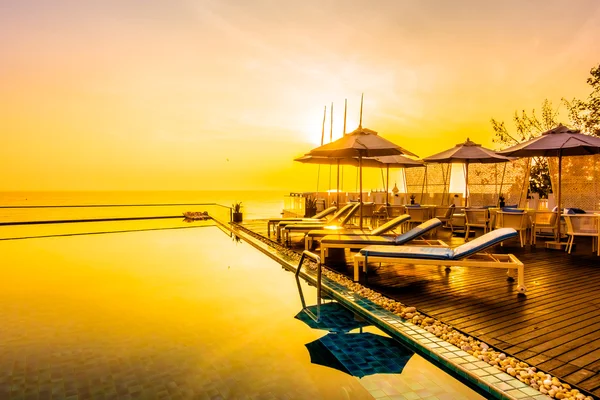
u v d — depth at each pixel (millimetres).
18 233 11898
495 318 3393
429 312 3580
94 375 2746
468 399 2359
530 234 8156
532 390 2195
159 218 16172
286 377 2709
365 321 3779
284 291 4996
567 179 8977
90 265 6840
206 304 4477
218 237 10852
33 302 4582
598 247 6219
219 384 2613
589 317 3387
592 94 12617
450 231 9516
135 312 4195
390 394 2453
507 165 10438
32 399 2402
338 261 6090
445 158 8438
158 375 2750
